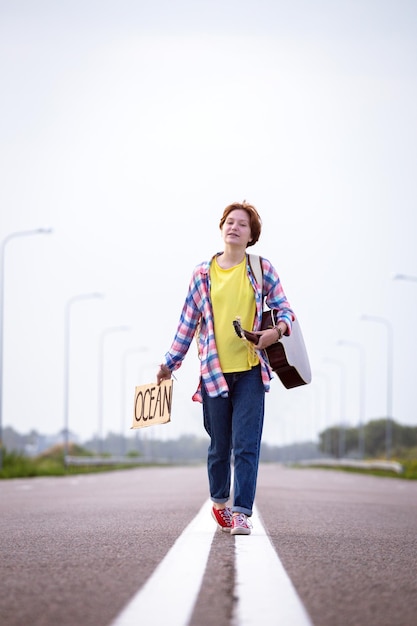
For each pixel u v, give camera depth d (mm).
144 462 92312
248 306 8430
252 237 8609
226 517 8781
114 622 4547
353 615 4820
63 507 13609
